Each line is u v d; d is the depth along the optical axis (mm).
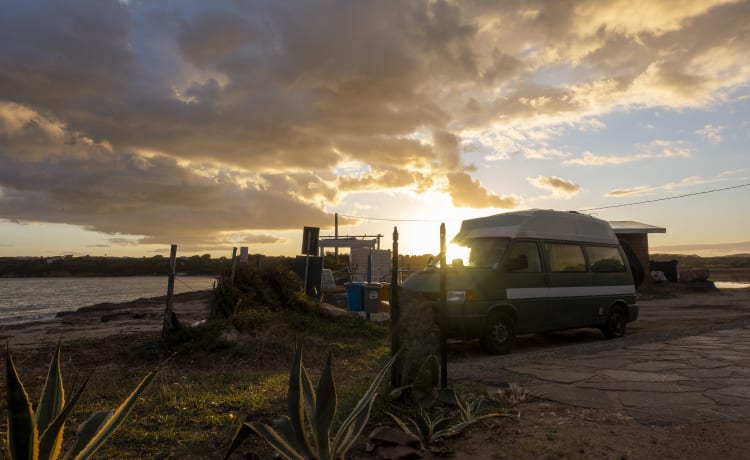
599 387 5773
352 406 4742
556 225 10500
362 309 12078
